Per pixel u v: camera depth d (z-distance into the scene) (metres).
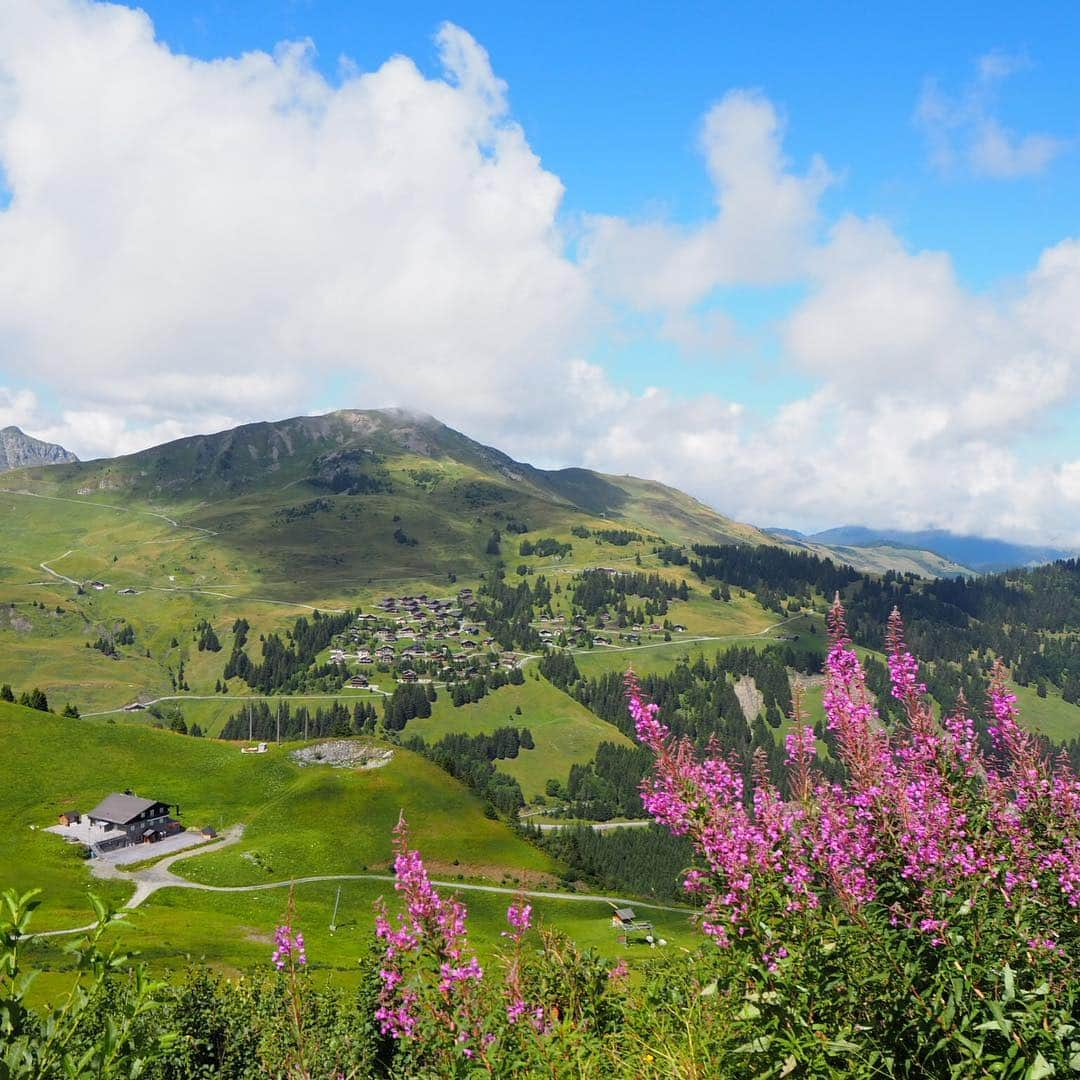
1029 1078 5.18
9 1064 4.23
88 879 122.50
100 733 180.38
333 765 179.12
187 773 174.38
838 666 8.20
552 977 9.63
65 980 42.12
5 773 158.12
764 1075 6.38
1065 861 6.77
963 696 7.78
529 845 159.25
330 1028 13.56
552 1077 7.47
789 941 6.77
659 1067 8.20
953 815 7.09
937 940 6.32
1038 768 7.27
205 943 87.19
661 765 7.61
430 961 7.97
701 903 7.74
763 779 7.80
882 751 7.54
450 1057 7.48
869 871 7.16
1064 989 6.01
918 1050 6.02
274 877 131.62
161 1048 4.86
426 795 167.12
